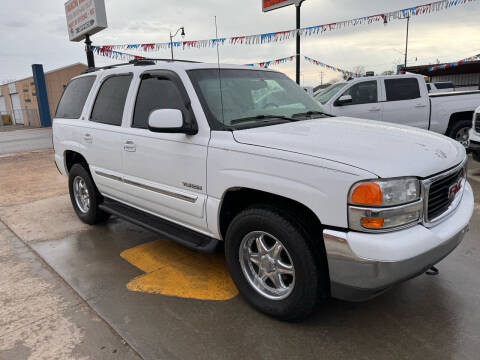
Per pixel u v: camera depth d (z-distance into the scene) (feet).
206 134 9.62
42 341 8.54
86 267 12.12
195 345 8.27
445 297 9.80
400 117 26.99
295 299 8.30
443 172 8.03
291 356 7.87
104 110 13.58
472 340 8.17
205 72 10.90
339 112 26.45
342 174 7.24
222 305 9.77
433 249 7.48
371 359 7.71
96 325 9.07
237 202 9.78
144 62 12.62
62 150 15.98
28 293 10.62
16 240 14.62
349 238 7.22
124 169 12.44
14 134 79.00
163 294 10.38
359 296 7.63
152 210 11.98
